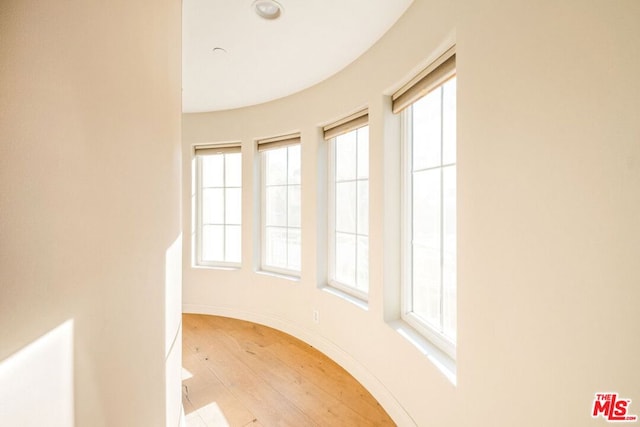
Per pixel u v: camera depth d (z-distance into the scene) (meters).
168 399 1.20
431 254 1.73
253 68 2.43
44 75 0.53
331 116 2.55
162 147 1.10
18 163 0.48
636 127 0.66
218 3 1.67
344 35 1.97
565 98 0.83
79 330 0.62
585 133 0.77
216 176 3.73
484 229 1.14
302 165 2.91
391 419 1.86
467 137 1.24
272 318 3.27
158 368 1.06
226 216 3.70
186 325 3.33
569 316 0.82
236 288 3.54
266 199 3.45
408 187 1.95
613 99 0.71
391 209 1.98
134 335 0.87
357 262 2.48
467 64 1.24
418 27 1.59
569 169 0.82
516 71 1.00
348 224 2.59
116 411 0.77
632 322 0.67
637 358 0.67
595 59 0.75
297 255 3.19
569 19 0.82
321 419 1.87
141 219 0.91
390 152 1.98
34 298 0.51
